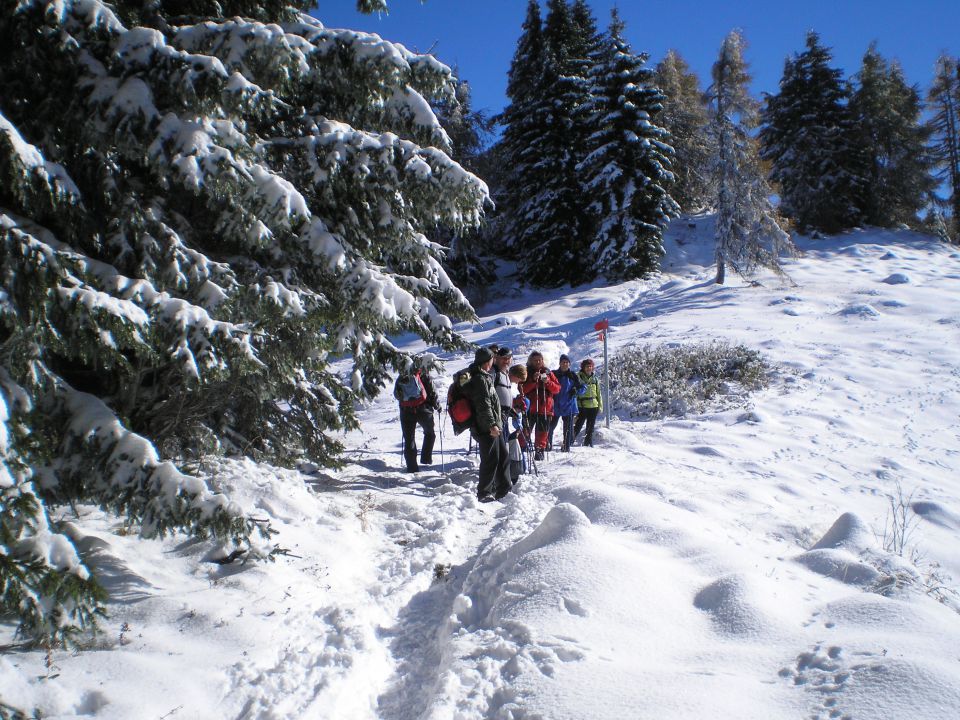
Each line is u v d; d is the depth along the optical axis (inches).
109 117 167.9
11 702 105.0
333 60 223.9
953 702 91.1
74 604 125.0
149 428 217.6
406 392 329.7
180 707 111.3
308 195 231.8
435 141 239.3
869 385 567.8
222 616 142.8
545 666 116.4
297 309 206.5
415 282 279.4
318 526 206.7
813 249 1460.4
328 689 118.3
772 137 1683.1
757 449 425.7
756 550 200.4
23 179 142.9
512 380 336.5
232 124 184.7
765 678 108.9
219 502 145.2
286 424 284.0
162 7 218.5
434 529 227.6
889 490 356.5
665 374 608.4
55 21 163.8
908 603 129.6
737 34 1096.8
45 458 139.8
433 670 131.3
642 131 1234.0
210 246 229.8
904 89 1907.0
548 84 1317.7
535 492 281.4
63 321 142.7
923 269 1235.2
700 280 1237.7
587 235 1305.4
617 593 141.3
